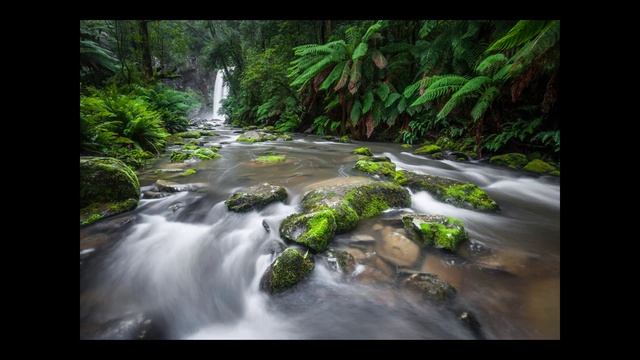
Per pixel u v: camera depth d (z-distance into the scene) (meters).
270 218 3.18
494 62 5.48
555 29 3.82
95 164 3.23
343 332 1.76
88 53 9.97
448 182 4.12
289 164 6.09
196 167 5.73
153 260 2.47
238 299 2.15
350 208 3.00
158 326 1.83
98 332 1.70
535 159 5.63
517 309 1.82
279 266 2.12
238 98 23.02
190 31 32.16
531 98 5.94
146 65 14.41
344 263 2.27
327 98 11.09
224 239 2.84
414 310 1.86
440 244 2.47
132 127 6.52
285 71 15.20
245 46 23.72
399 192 3.58
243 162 6.29
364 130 10.30
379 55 8.99
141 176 4.90
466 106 7.27
